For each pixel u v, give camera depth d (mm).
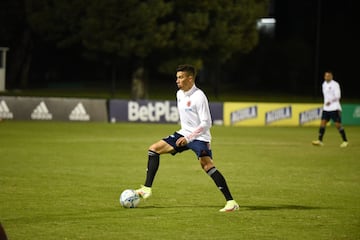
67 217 35344
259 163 62312
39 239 30297
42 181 48062
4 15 183000
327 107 80562
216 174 37406
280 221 35312
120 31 139250
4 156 62969
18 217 35125
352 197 43688
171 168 57406
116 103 110812
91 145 75312
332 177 53469
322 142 85500
